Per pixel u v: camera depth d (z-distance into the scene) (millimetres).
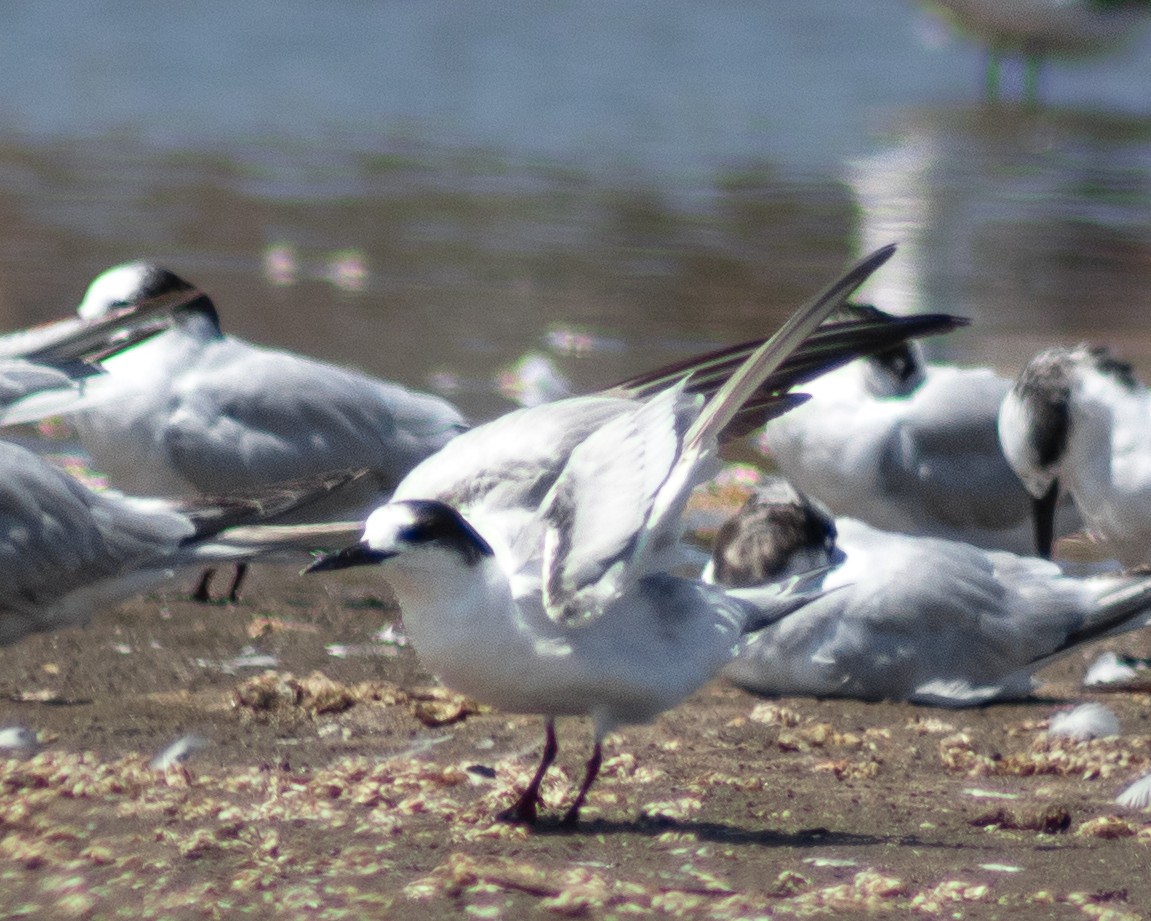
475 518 8367
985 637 11727
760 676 11703
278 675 10766
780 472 16844
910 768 10023
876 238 25922
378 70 39875
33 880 7594
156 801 8633
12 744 9492
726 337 20734
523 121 34750
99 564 10344
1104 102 38844
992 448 14664
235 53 41594
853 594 11625
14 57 40031
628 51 43469
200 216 26047
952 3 39125
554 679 8102
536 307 21781
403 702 10695
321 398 13172
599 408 8695
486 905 7387
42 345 10383
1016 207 28141
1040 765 10000
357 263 23688
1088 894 7688
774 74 41438
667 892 7555
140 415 12828
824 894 7598
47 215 25516
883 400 14711
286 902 7387
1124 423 13805
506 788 8984
